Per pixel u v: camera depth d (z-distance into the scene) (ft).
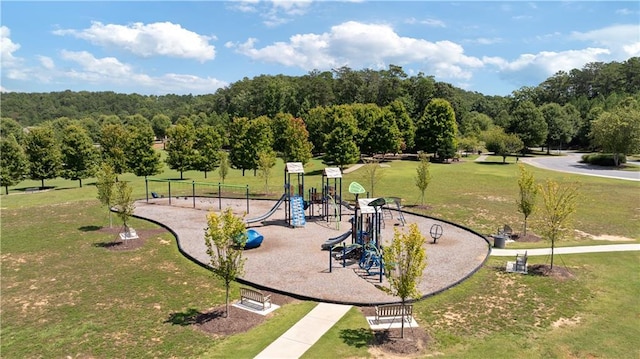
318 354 44.78
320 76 426.51
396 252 50.55
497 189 149.89
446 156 248.32
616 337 48.06
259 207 128.57
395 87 354.95
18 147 173.99
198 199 142.51
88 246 88.28
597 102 375.66
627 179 167.12
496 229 98.37
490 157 280.92
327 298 59.31
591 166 218.18
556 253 78.74
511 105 449.89
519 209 92.43
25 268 75.00
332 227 103.30
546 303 57.21
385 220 109.09
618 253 77.97
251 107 396.57
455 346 46.44
